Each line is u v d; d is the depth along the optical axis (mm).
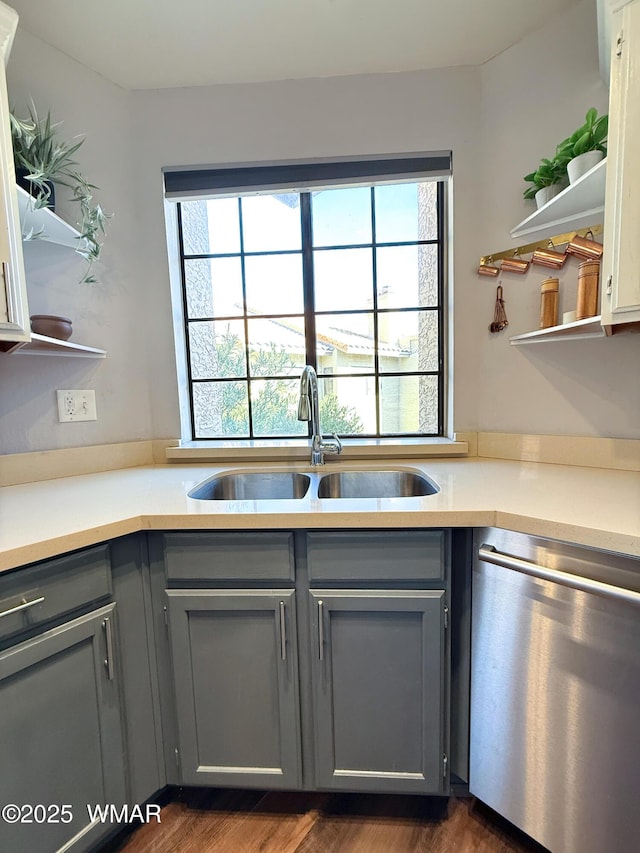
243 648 1030
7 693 805
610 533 752
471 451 1571
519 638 921
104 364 1529
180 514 964
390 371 1745
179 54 1369
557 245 1337
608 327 1018
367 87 1468
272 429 1811
